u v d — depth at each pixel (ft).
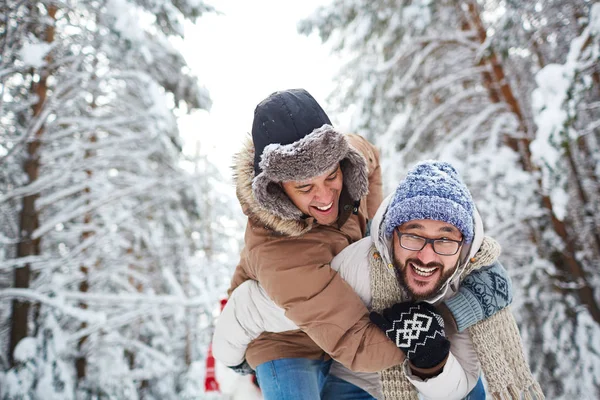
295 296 5.03
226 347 5.96
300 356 5.81
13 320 20.47
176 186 28.68
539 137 15.16
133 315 22.93
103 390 25.43
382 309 5.08
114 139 23.17
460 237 4.58
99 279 28.17
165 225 32.35
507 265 22.03
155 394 31.94
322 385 6.08
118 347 28.81
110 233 23.50
